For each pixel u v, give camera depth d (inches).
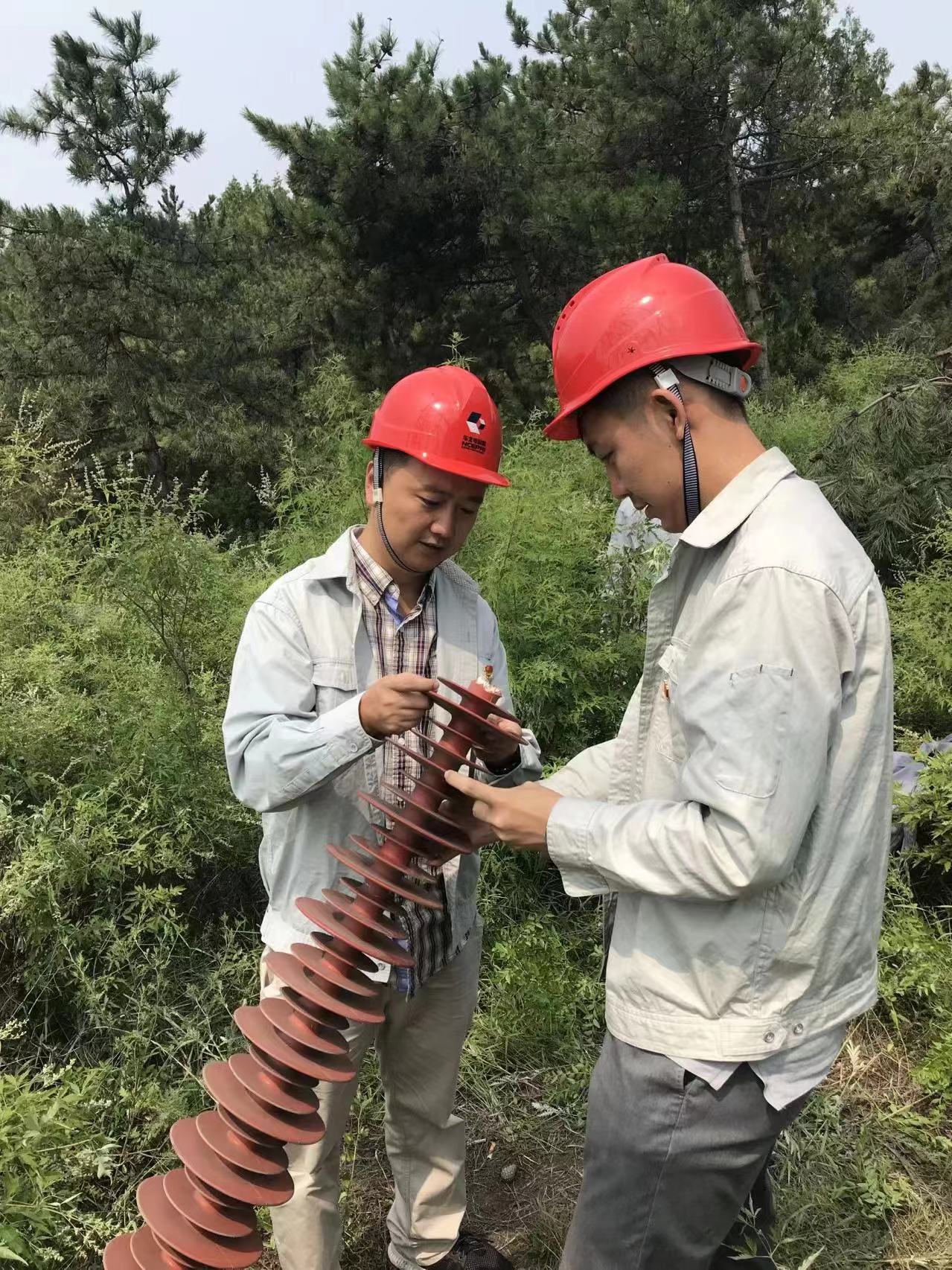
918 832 144.5
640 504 58.6
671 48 481.4
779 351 537.3
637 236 471.2
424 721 76.1
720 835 49.4
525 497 156.3
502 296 516.4
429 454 67.7
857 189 573.0
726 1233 59.9
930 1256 90.7
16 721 138.6
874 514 220.4
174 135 473.7
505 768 70.7
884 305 658.8
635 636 154.3
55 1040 116.7
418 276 488.4
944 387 227.0
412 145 436.8
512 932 131.2
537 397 493.0
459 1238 94.0
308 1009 53.7
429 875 57.4
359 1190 102.2
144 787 133.8
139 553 142.1
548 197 454.3
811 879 52.7
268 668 70.9
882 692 52.9
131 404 441.4
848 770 52.4
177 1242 47.8
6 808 123.6
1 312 450.9
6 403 418.0
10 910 109.5
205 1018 112.7
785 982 53.9
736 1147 55.5
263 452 449.7
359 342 490.6
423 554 72.0
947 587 176.7
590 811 54.4
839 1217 94.7
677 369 54.0
